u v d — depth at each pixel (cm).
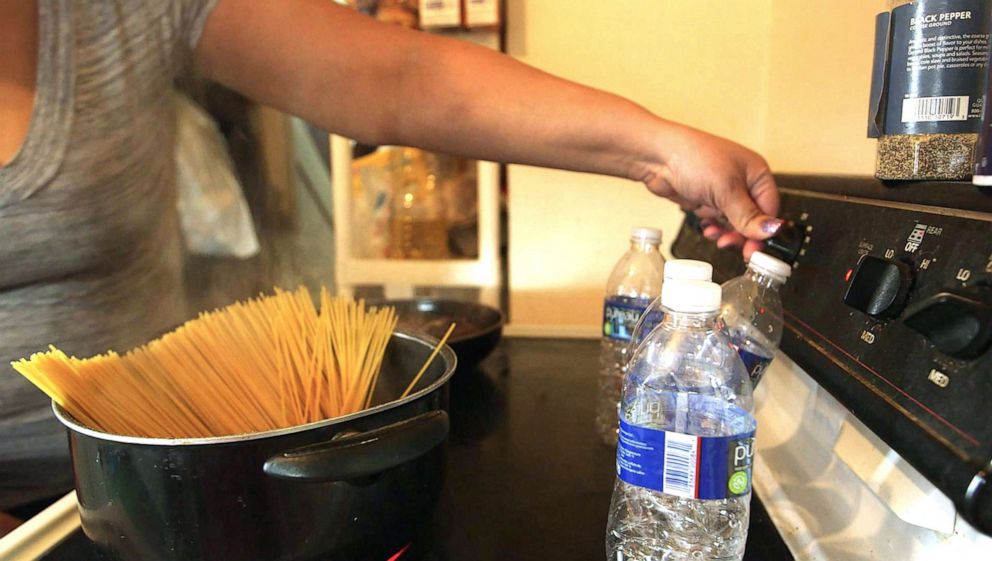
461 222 124
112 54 72
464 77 76
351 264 125
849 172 81
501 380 93
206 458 41
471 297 126
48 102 69
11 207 69
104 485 43
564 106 74
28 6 68
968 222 42
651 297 75
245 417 55
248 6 77
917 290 44
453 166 123
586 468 67
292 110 83
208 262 130
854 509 54
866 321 49
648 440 45
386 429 44
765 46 112
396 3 111
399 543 49
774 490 59
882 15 53
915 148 50
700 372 52
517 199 122
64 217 72
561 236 122
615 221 120
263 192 132
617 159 76
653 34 114
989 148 40
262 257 133
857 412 46
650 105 116
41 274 74
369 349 63
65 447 78
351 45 77
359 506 44
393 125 79
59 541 54
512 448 71
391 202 124
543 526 56
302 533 43
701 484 43
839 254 57
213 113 126
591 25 115
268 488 42
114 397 51
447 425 47
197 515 42
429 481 49
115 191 75
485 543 54
